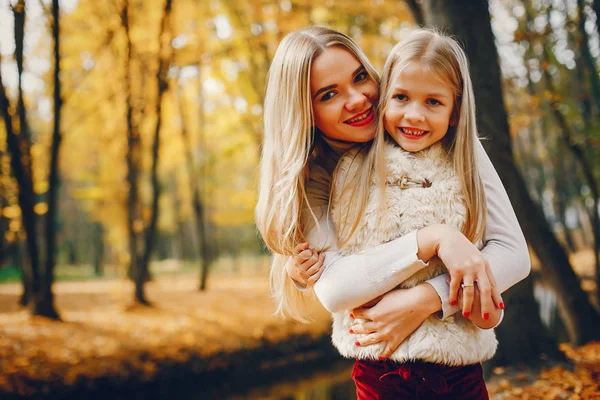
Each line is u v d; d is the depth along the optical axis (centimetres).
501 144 421
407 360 138
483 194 141
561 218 1656
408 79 141
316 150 167
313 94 151
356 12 959
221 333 902
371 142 155
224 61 1230
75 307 1182
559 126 815
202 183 1728
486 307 126
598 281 819
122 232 1723
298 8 1036
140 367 719
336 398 751
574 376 385
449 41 148
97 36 1002
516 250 141
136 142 1198
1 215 1053
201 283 1614
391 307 136
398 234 141
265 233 158
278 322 1004
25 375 617
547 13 820
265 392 795
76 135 1423
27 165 916
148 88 1133
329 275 145
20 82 854
